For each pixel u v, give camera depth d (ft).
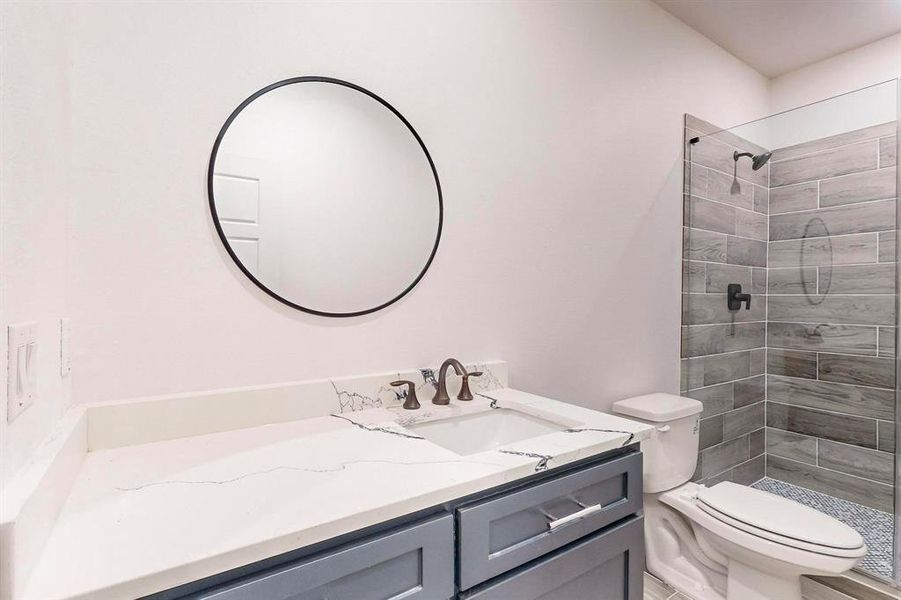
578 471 3.36
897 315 6.36
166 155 3.45
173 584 1.82
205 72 3.60
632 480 3.75
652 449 6.08
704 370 7.70
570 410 4.38
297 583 2.11
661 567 6.34
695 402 6.59
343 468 2.84
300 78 4.03
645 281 7.03
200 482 2.62
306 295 4.07
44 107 2.41
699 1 7.06
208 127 3.62
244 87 3.77
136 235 3.34
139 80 3.34
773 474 7.88
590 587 3.42
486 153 5.24
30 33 2.16
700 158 7.66
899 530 5.66
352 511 2.28
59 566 1.80
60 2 2.78
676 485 6.35
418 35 4.72
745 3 7.10
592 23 6.29
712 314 7.75
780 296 7.69
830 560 4.58
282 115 3.95
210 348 3.65
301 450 3.17
